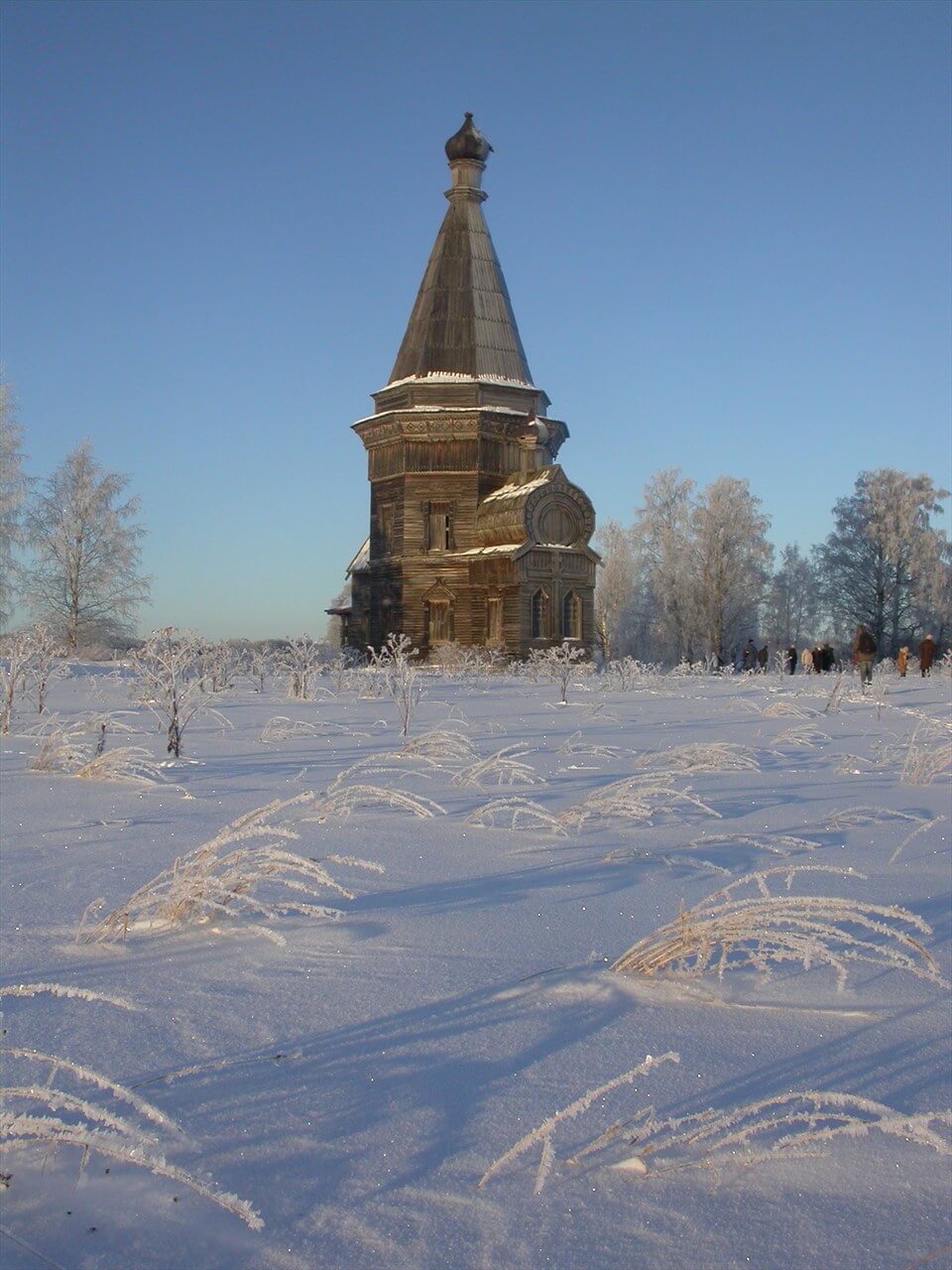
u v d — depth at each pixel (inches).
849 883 207.5
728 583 2650.1
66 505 1921.8
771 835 252.1
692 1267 80.4
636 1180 92.7
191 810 275.3
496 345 2081.7
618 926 172.1
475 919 174.4
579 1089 110.1
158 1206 86.6
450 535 2023.9
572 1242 83.3
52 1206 86.3
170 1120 97.3
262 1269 79.4
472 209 2121.1
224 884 170.7
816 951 144.1
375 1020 127.9
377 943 159.6
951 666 1488.7
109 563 1920.5
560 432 2113.7
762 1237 84.4
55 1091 93.7
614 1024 128.9
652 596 2807.6
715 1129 100.0
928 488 2689.5
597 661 1925.4
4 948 154.5
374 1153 96.0
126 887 190.2
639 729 587.2
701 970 149.3
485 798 312.2
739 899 189.8
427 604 2021.4
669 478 2763.3
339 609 2370.8
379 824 262.8
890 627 2706.7
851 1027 129.6
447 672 1407.5
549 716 667.4
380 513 2103.8
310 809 274.1
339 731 537.3
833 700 824.3
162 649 510.0
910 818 284.8
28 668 615.2
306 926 169.2
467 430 2000.5
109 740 476.7
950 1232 85.4
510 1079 112.2
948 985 139.4
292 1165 93.7
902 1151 98.7
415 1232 84.1
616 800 275.6
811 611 3083.2
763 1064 117.9
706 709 760.3
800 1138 98.7
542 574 1894.7
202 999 134.0
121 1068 112.7
